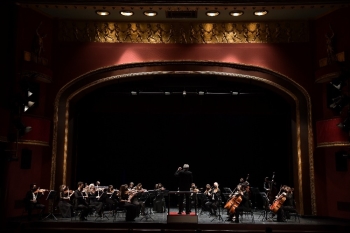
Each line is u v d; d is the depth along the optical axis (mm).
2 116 10266
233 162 16469
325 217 11695
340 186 11414
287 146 15070
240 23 12578
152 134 16641
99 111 14844
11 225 10242
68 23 12648
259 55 12445
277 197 11039
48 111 12273
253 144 16438
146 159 16547
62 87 12367
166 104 14977
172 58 12438
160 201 13359
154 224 10086
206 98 15000
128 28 12641
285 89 12531
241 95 14883
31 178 11656
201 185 16406
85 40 12602
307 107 12367
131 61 12469
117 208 11688
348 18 11312
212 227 10070
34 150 11797
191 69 12492
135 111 14922
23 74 11258
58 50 12539
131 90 14383
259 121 16484
